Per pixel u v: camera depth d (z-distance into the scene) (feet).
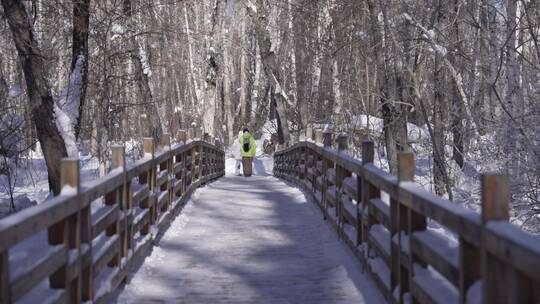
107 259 21.83
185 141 49.06
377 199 25.82
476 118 54.29
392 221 21.35
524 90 51.24
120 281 23.61
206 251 31.91
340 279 26.02
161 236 35.24
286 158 79.20
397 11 58.95
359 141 81.97
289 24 107.55
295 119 111.55
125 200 25.09
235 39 163.94
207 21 126.31
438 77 62.28
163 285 25.55
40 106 42.09
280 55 124.47
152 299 23.62
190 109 145.79
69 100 48.14
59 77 81.56
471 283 13.94
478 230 12.79
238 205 49.60
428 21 59.88
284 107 112.68
